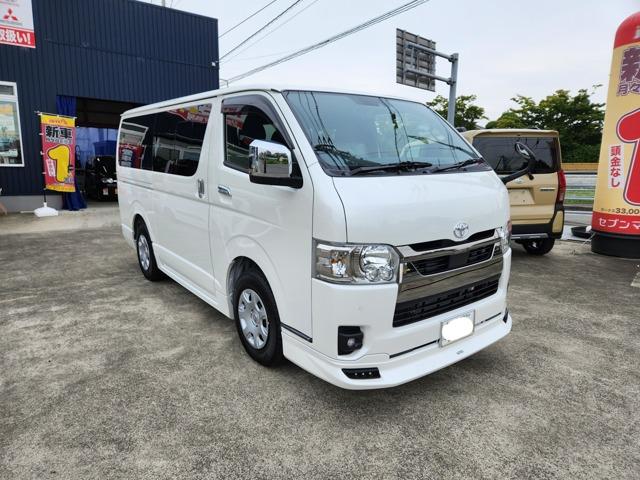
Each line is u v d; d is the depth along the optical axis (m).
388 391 2.96
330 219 2.36
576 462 2.31
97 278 5.51
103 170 14.73
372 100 3.38
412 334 2.57
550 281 5.52
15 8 10.75
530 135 6.16
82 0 11.80
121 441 2.42
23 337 3.74
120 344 3.62
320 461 2.29
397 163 2.89
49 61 11.53
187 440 2.44
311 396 2.88
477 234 2.85
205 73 14.25
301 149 2.61
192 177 3.78
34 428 2.52
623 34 6.52
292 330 2.76
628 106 6.53
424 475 2.21
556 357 3.47
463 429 2.57
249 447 2.39
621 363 3.38
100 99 12.45
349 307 2.38
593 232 7.23
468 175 3.05
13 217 10.76
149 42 13.02
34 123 11.51
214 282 3.66
